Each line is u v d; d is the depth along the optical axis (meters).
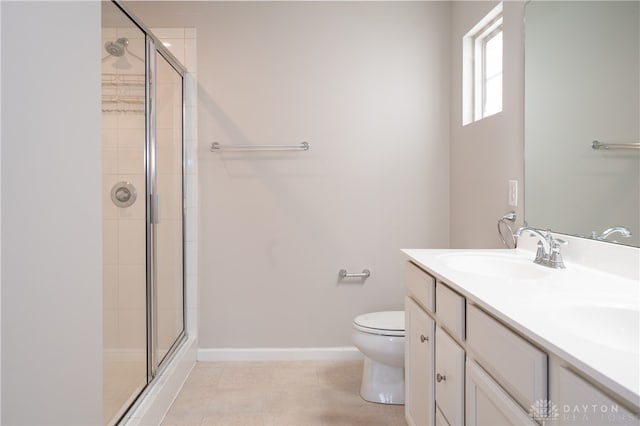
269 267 2.95
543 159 1.78
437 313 1.60
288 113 2.92
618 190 1.36
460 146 2.73
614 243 1.40
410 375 1.99
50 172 0.94
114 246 1.77
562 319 0.97
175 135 2.70
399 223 2.96
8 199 0.80
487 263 1.81
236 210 2.93
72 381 1.03
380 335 2.26
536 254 1.71
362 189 2.95
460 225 2.74
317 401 2.36
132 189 1.96
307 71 2.92
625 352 0.76
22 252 0.85
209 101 2.90
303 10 2.91
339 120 2.93
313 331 2.97
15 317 0.82
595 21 1.44
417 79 2.94
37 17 0.90
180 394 2.44
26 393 0.86
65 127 1.00
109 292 1.72
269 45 2.91
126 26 1.89
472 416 1.28
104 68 1.70
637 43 1.26
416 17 2.92
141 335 2.06
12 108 0.82
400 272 2.97
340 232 2.95
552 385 0.87
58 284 0.97
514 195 2.04
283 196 2.94
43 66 0.92
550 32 1.72
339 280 2.97
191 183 2.91
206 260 2.94
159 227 2.35
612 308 1.03
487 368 1.19
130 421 1.83
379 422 2.14
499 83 2.46
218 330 2.96
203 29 2.90
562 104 1.64
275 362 2.92
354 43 2.93
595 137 1.46
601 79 1.42
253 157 2.93
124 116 1.88
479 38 2.61
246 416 2.20
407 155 2.95
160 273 2.37
